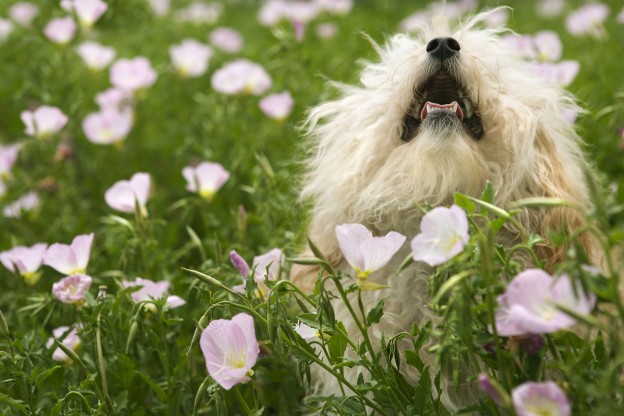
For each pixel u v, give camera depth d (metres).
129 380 3.95
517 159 4.03
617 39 9.41
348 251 3.05
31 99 7.45
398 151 4.14
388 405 3.26
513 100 4.16
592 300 2.48
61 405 3.38
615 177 5.98
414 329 3.32
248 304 3.23
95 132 6.52
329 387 4.22
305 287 4.39
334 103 4.64
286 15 9.79
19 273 4.68
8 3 11.43
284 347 3.55
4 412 3.71
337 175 4.38
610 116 6.44
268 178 5.25
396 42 4.76
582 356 2.67
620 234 2.44
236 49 9.67
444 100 4.21
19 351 3.93
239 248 4.97
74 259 4.00
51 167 6.86
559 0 12.10
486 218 2.79
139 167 7.36
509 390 2.75
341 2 9.95
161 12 11.07
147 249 4.86
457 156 3.89
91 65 7.62
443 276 2.84
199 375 4.54
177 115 8.39
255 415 3.27
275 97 6.36
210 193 5.38
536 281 2.48
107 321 3.88
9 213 6.23
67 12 7.95
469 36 4.45
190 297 5.02
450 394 4.00
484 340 2.72
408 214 4.17
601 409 2.53
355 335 4.13
